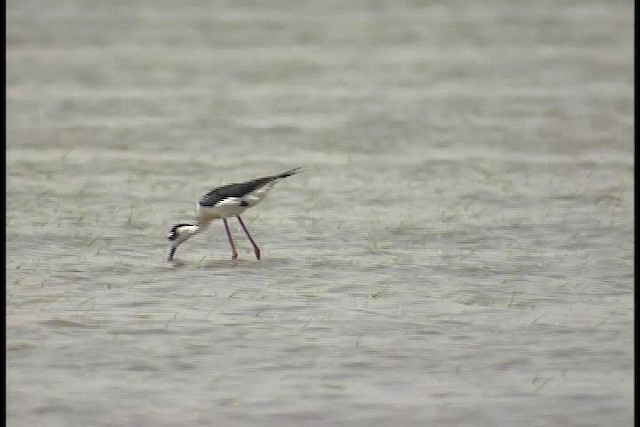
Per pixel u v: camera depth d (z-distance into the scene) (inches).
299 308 528.4
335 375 450.3
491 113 1111.6
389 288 558.9
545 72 1385.3
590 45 1611.7
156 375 450.0
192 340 486.9
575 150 931.3
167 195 764.6
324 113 1114.1
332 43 1640.0
